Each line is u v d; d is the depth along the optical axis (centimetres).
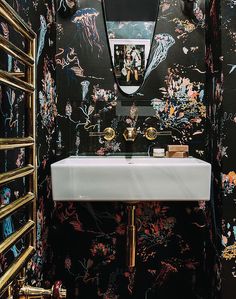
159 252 158
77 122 160
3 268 87
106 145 159
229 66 129
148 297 158
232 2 129
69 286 159
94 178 118
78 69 160
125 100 159
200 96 159
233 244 128
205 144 158
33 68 88
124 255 159
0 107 86
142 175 118
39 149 130
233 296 127
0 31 85
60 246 159
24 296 79
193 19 159
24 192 105
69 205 160
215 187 139
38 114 128
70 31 160
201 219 158
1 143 66
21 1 105
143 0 160
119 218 159
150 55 159
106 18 160
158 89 159
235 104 129
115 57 160
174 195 118
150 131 158
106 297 158
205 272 156
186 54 159
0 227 85
